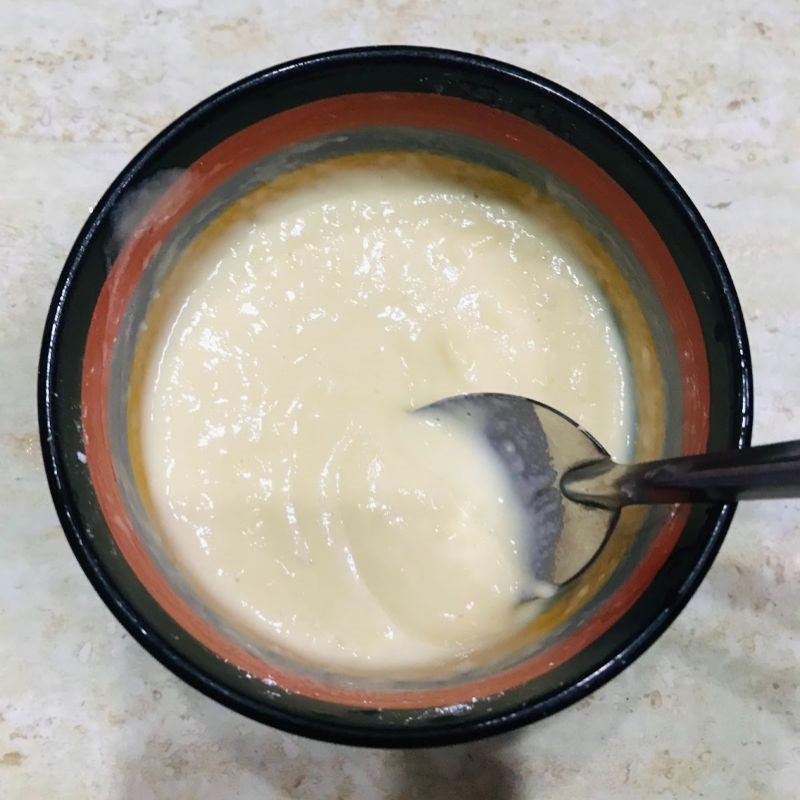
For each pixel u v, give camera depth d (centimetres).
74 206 28
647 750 26
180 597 22
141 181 22
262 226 26
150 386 25
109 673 26
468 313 26
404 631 24
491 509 25
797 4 30
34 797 25
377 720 20
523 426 25
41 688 26
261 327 26
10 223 28
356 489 25
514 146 24
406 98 24
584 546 23
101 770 26
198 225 25
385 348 26
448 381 26
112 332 23
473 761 26
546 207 26
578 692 20
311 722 20
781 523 28
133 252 23
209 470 25
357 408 25
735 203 29
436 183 27
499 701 20
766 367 28
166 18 29
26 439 27
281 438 25
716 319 22
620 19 30
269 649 23
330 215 26
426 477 25
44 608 26
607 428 26
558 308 26
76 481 21
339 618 24
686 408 23
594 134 23
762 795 26
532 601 24
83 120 29
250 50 29
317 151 25
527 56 30
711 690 27
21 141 28
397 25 29
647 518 23
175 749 26
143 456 25
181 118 22
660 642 27
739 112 30
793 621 27
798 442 17
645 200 23
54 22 29
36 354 27
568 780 26
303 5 29
